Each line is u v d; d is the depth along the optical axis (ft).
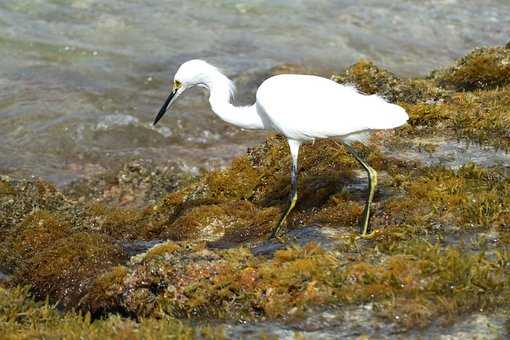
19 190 46.06
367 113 34.58
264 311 30.07
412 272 30.22
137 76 70.08
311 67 71.97
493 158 41.22
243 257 32.73
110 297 32.99
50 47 72.95
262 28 78.74
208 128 64.08
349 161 42.55
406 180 39.34
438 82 55.88
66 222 42.78
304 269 30.89
